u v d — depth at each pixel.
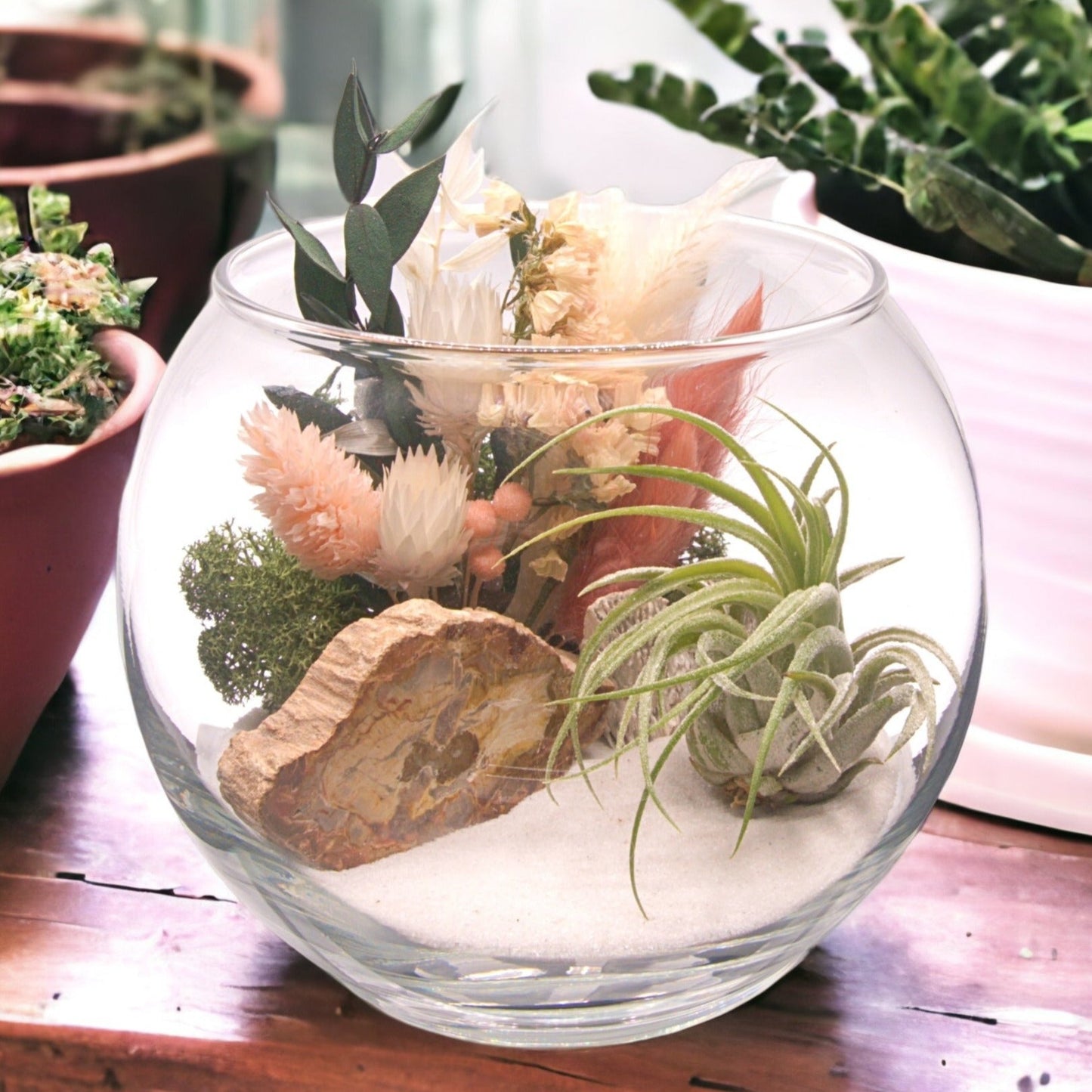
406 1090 0.46
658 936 0.43
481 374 0.41
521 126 0.97
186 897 0.51
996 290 0.49
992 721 0.54
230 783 0.43
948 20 0.56
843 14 0.53
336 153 0.44
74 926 0.50
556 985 0.43
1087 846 0.53
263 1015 0.48
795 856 0.43
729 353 0.41
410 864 0.42
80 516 0.50
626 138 0.95
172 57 0.78
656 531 0.41
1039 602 0.51
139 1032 0.47
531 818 0.42
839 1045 0.47
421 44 0.99
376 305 0.44
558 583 0.42
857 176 0.56
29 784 0.55
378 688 0.42
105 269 0.56
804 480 0.42
